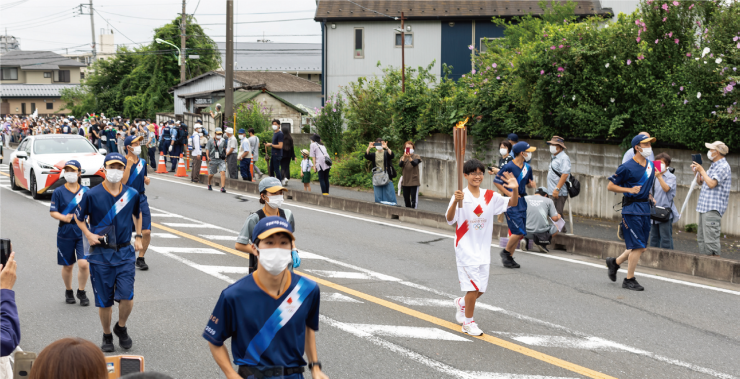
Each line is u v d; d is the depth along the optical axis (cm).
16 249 1045
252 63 6700
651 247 965
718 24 1172
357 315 702
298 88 4072
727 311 724
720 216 919
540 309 729
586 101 1363
